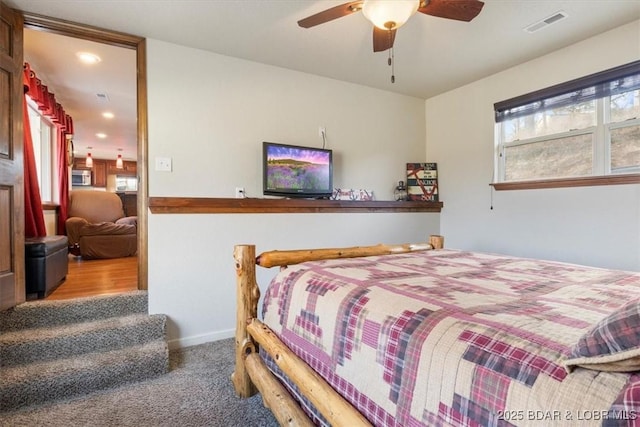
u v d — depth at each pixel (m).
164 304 2.67
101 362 2.13
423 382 0.88
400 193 3.86
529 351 0.75
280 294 1.69
